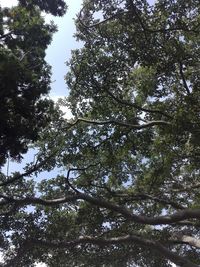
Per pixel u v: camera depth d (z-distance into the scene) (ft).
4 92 44.45
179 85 60.95
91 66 59.67
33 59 51.06
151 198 70.90
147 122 64.80
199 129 51.98
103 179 75.36
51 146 69.92
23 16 51.21
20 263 72.84
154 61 53.88
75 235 73.51
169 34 53.47
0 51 46.78
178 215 60.39
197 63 56.75
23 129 46.55
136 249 76.28
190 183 77.25
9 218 70.74
